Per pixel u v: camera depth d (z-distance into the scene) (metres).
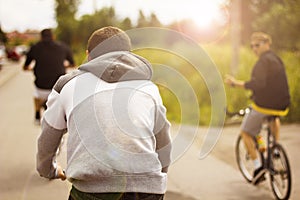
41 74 7.27
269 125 5.69
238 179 6.23
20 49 48.56
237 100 10.43
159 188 2.22
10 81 23.92
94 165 2.16
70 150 2.23
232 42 11.94
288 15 24.80
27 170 6.46
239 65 12.79
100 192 2.18
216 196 5.55
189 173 6.45
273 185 5.55
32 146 8.07
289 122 9.91
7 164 6.80
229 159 7.21
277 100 5.57
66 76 2.36
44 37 7.26
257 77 5.50
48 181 5.89
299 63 13.62
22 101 15.12
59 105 2.32
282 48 24.94
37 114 7.46
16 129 9.81
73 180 2.24
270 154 5.62
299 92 10.14
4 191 5.56
